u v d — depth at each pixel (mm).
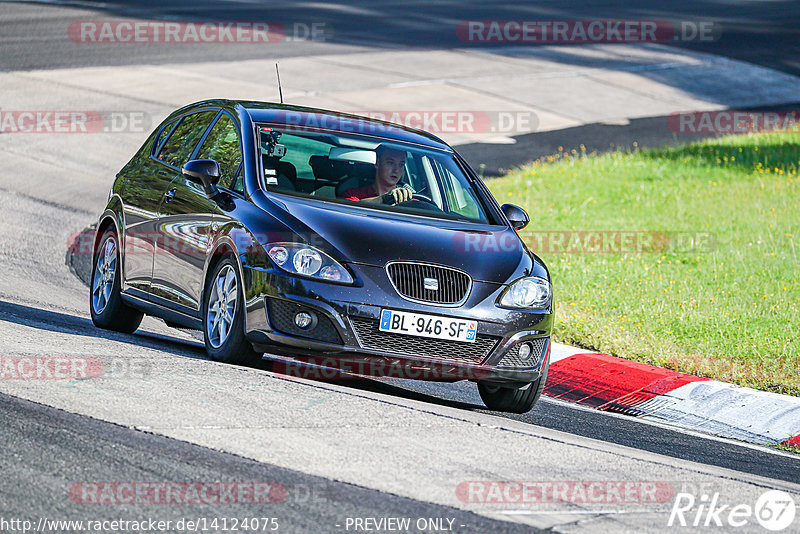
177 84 85438
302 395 23188
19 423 19328
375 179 28000
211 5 129750
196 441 19141
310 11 132750
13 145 65000
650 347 34688
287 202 26000
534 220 54781
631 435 26234
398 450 20016
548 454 21391
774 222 54312
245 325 24734
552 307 26734
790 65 118062
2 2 118062
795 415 29125
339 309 24078
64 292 38000
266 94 84250
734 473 22938
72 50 94812
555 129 82750
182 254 27734
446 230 26609
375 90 89625
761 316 38594
